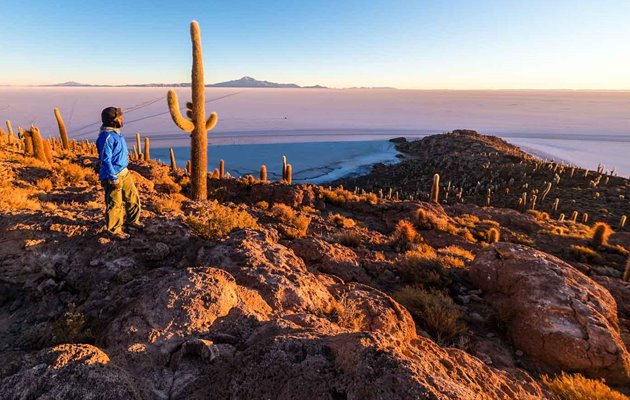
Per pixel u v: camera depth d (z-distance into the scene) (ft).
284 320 12.03
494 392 12.15
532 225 76.84
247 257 17.70
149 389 8.96
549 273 22.56
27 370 8.01
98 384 7.89
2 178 33.63
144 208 27.04
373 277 26.53
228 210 27.02
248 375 8.92
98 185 41.52
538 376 17.72
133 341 10.68
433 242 50.67
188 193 56.95
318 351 9.53
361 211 67.97
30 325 14.02
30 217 19.33
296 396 8.19
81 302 15.44
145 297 12.30
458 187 289.53
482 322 21.85
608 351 18.04
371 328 15.30
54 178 39.93
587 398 14.80
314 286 16.80
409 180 373.40
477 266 26.89
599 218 142.72
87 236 18.69
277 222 38.93
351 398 7.89
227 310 12.40
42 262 16.94
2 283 16.25
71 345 8.83
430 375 8.25
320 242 28.25
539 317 19.86
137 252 18.42
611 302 22.24
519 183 251.19
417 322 20.12
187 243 20.35
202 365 9.96
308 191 66.28
